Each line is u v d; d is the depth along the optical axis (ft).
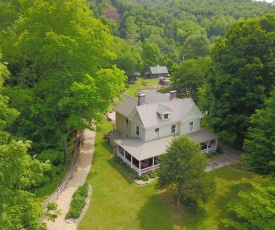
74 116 91.35
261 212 54.49
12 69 103.50
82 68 94.89
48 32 82.23
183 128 106.83
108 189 84.79
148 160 100.48
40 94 93.61
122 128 117.08
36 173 40.45
